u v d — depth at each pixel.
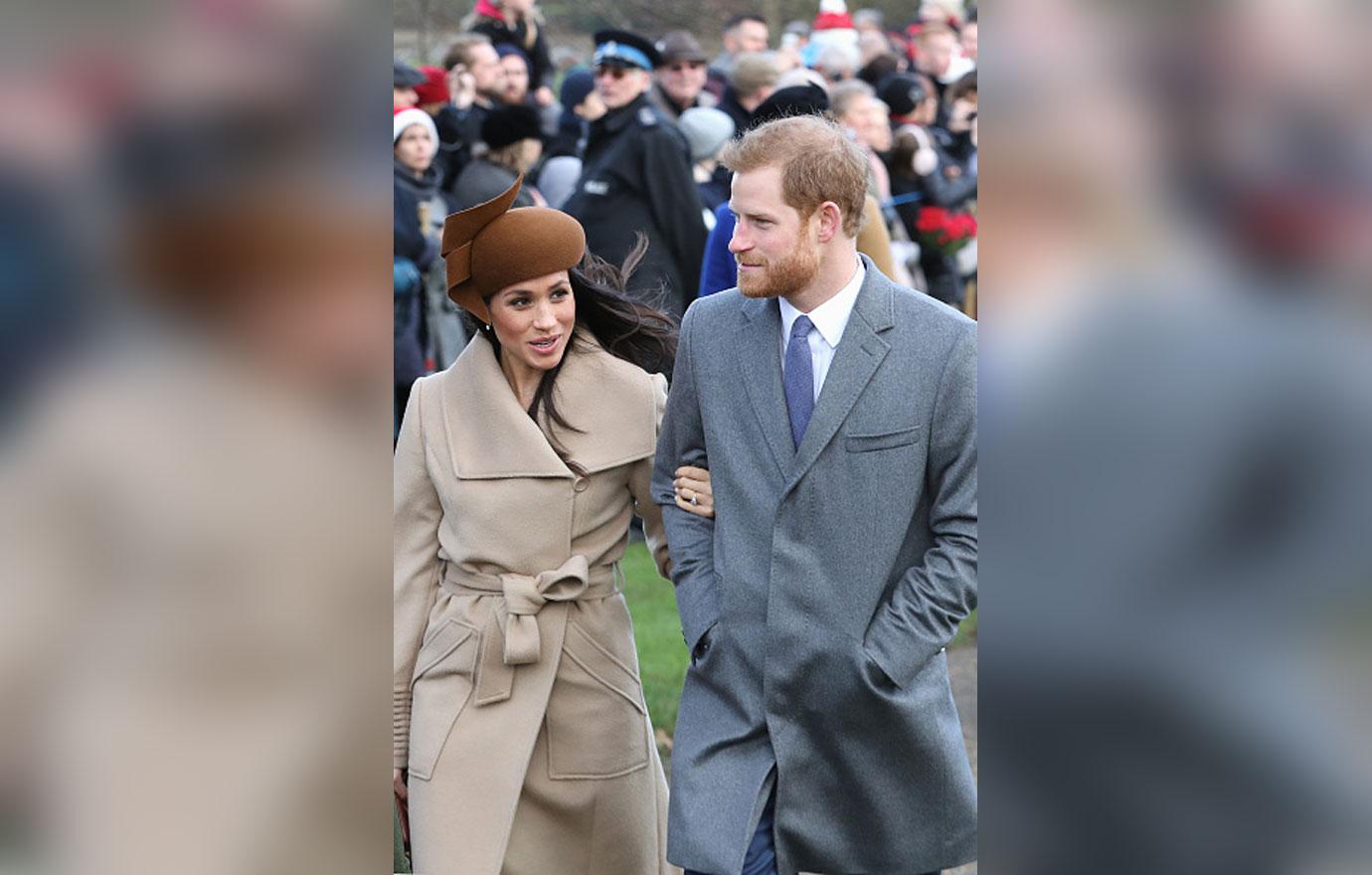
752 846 9.68
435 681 10.72
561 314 10.53
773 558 9.59
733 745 9.80
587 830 10.81
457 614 10.67
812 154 9.41
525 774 10.54
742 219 9.52
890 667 9.43
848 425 9.48
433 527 10.92
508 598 10.52
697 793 9.76
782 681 9.57
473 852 10.32
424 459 10.84
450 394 10.84
